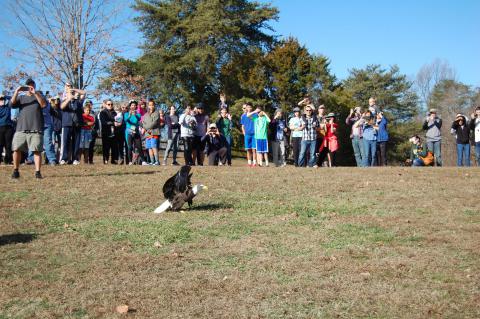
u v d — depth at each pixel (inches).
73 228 315.6
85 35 1364.4
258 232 305.3
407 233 301.1
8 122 656.4
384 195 420.5
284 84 1968.5
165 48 1859.0
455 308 191.6
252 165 742.5
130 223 325.7
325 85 2065.7
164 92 1819.6
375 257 255.6
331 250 268.1
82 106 681.0
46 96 652.7
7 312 195.3
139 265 247.4
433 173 557.0
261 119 725.9
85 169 583.5
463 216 344.5
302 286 216.5
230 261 251.9
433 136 792.3
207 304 199.5
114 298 207.2
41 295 211.3
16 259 257.1
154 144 717.9
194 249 272.5
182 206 376.8
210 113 1862.7
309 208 371.6
